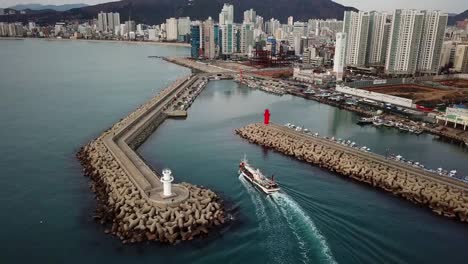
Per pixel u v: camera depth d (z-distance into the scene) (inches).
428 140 6250.0
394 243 3046.3
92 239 3107.8
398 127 6919.3
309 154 5059.1
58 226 3321.9
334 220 3358.8
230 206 3602.4
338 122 7362.2
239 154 5270.7
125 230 3127.5
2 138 5871.1
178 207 3339.1
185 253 2898.6
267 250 2913.4
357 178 4362.7
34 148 5428.2
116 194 3673.7
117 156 4662.9
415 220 3442.4
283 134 5895.7
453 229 3314.5
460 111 6732.3
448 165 5059.1
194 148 5556.1
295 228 3208.7
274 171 4596.5
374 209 3619.6
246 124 7071.9
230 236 3102.9
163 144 5767.7
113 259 2849.4
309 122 7322.8
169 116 7618.1
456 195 3722.9
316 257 2817.4
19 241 3112.7
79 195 3919.8
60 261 2842.0
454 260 2866.6
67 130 6373.0
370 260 2810.0
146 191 3604.8
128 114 7573.8
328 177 4443.9
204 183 4178.2
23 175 4443.9
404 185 4037.9
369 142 6053.2
